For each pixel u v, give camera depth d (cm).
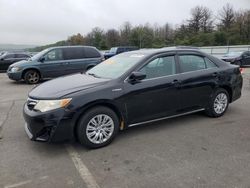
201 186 335
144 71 495
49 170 379
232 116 620
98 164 394
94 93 436
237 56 2308
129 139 485
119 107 461
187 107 551
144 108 491
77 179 355
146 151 435
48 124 412
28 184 345
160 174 363
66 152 435
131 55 544
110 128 457
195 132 517
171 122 575
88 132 436
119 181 349
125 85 468
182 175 360
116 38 7588
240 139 482
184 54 554
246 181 345
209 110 593
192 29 7312
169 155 420
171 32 7762
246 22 6109
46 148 450
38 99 429
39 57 1242
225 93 612
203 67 578
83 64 1288
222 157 411
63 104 415
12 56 1909
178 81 526
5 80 1391
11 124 582
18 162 402
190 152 430
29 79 1232
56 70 1253
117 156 419
